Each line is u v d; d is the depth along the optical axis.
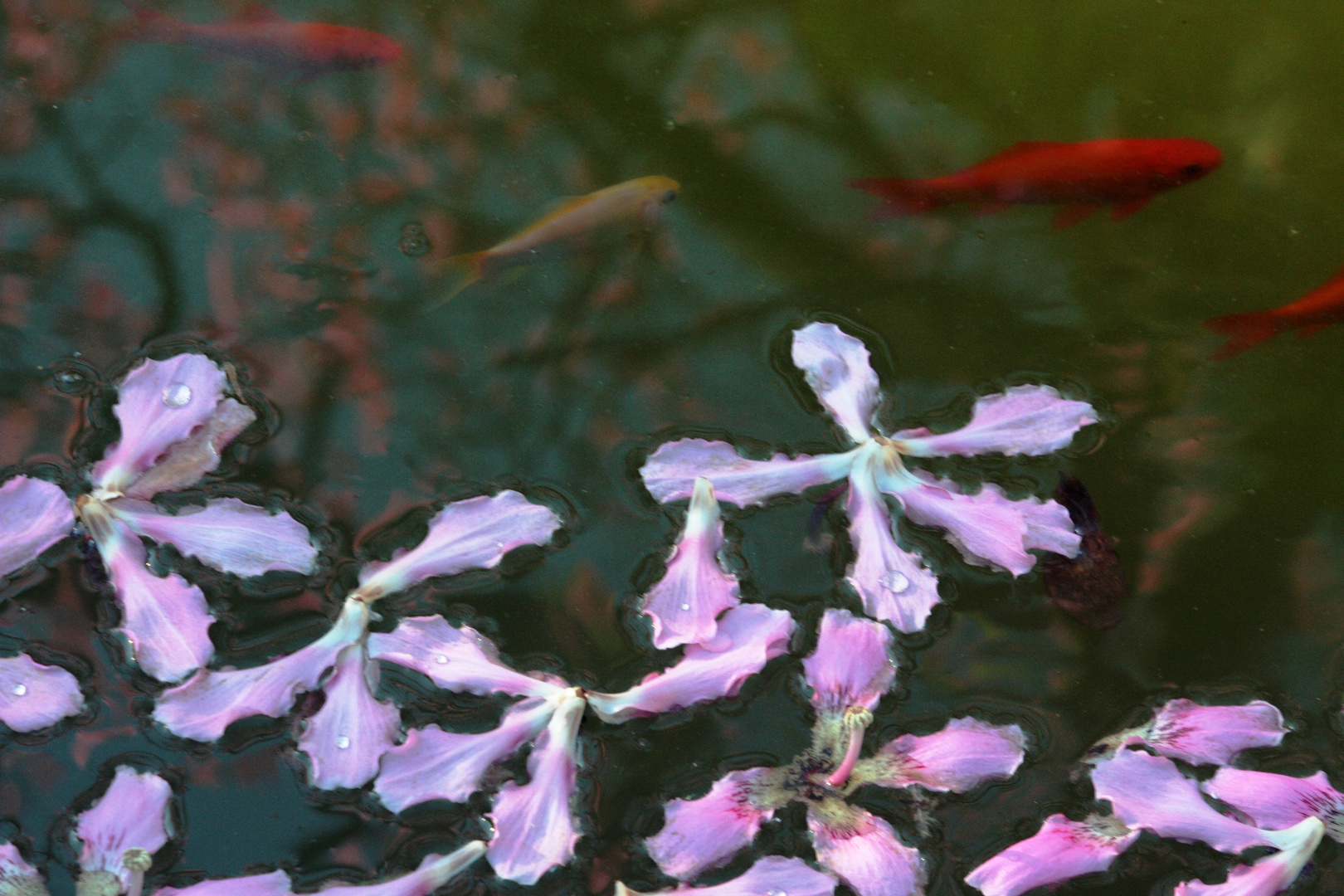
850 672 1.75
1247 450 1.81
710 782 1.74
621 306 1.83
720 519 1.76
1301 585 1.78
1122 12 1.94
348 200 1.85
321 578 1.76
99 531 1.74
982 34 1.93
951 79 1.91
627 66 1.90
